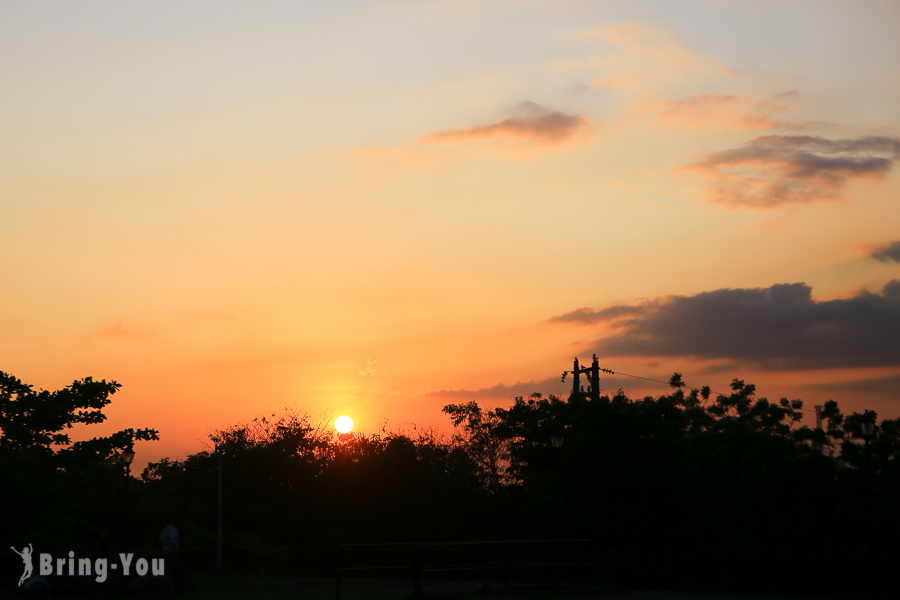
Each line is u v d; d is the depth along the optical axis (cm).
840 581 1848
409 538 4403
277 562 3203
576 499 3077
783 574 1945
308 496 4912
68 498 2888
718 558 2066
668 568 2164
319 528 4725
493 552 2527
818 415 3234
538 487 3244
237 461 5200
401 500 4625
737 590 2014
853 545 2891
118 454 2986
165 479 5341
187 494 5116
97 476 2980
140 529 3575
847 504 2922
